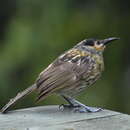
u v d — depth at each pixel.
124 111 17.25
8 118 9.35
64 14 17.47
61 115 9.53
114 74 17.58
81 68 10.41
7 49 16.80
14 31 16.98
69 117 9.37
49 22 17.33
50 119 9.24
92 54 10.70
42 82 10.12
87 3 17.83
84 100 16.55
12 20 17.89
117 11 18.03
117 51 17.73
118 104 17.20
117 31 17.83
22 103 16.17
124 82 17.61
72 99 10.33
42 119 9.25
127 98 17.38
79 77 10.38
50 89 10.14
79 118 9.27
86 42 10.80
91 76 10.56
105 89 17.11
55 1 17.59
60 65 10.34
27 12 17.67
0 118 9.36
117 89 17.44
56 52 16.83
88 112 9.72
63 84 10.23
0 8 18.88
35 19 17.42
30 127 8.82
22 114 9.62
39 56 16.70
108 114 9.48
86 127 8.87
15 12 18.66
